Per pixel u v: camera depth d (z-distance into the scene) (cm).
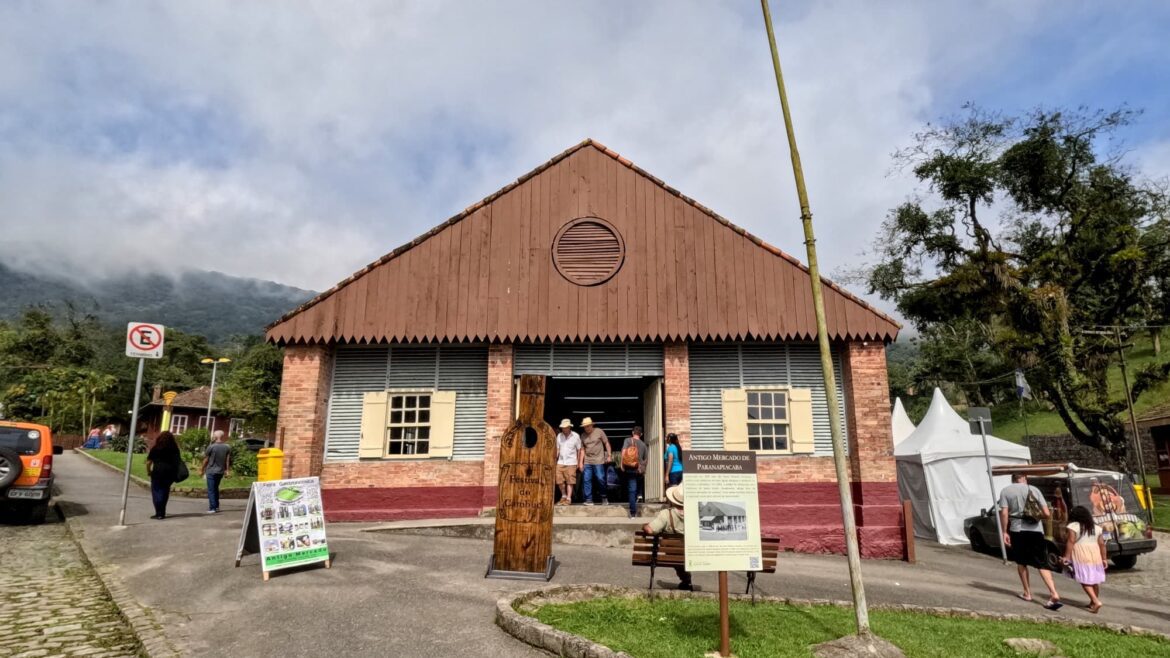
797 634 675
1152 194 2617
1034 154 2664
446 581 848
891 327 1405
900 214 2980
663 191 1513
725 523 620
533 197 1505
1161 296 2681
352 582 838
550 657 591
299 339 1380
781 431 1441
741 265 1458
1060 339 2534
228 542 1075
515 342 1431
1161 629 891
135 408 1295
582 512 1378
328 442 1408
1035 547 1031
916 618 818
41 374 5769
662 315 1423
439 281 1439
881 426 1371
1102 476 1517
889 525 1333
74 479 2383
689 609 757
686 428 1381
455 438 1420
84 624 683
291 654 591
